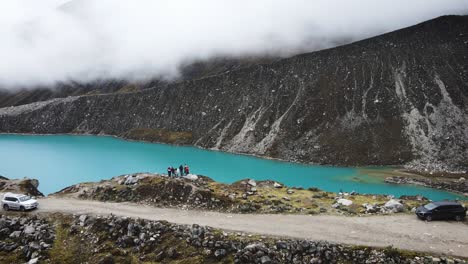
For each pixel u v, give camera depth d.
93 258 38.84
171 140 163.62
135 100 195.25
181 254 37.91
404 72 147.12
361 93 144.88
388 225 42.53
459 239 38.44
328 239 38.81
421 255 35.28
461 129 123.50
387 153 122.12
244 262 36.03
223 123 159.12
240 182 62.50
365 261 35.62
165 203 51.41
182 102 180.12
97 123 195.12
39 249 40.16
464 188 90.75
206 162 123.00
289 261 36.41
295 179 101.94
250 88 165.38
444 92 136.50
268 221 44.59
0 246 40.97
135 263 37.59
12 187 59.94
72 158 123.81
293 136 137.38
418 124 128.75
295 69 162.50
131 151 141.38
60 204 51.69
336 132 133.50
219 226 42.91
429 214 43.50
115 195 54.47
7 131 195.38
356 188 92.94
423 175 105.06
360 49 160.50
